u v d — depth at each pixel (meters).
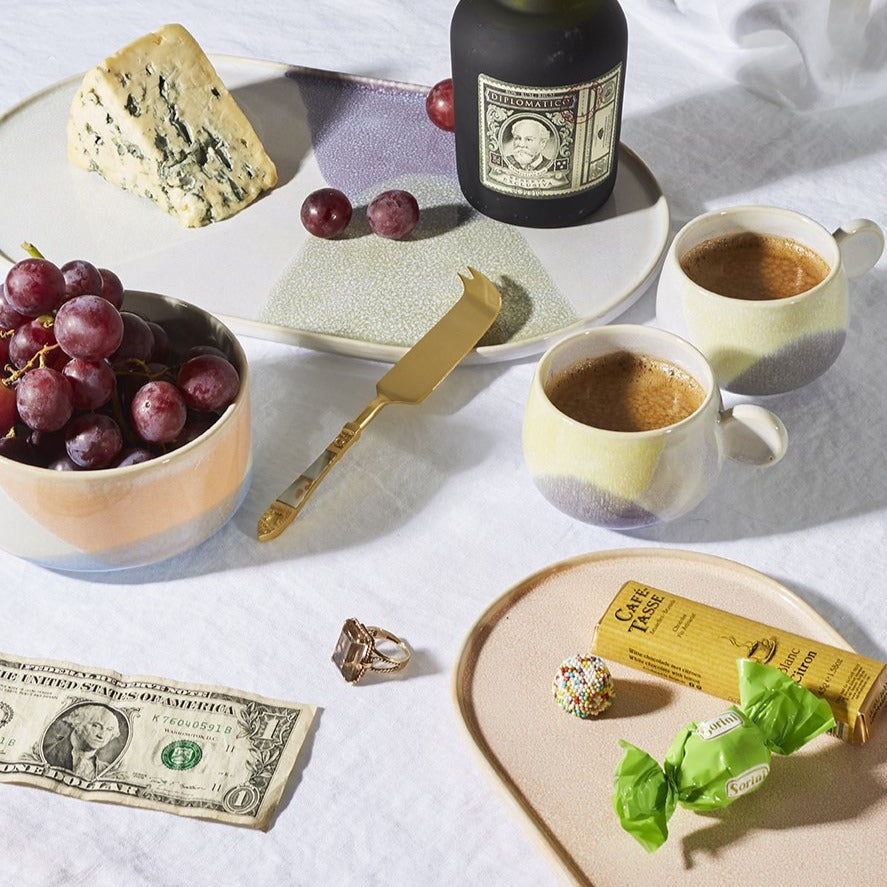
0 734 0.75
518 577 0.84
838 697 0.71
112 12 1.43
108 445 0.77
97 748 0.74
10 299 0.78
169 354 0.87
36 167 1.20
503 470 0.92
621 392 0.86
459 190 1.17
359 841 0.71
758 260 0.95
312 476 0.89
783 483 0.90
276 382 0.99
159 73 1.13
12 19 1.42
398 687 0.78
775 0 1.22
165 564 0.86
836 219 1.13
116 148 1.14
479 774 0.74
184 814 0.71
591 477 0.81
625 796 0.67
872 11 1.22
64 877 0.69
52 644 0.81
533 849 0.70
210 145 1.15
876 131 1.23
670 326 0.93
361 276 1.07
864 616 0.81
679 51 1.34
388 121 1.26
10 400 0.78
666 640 0.75
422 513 0.89
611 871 0.68
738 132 1.24
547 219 1.11
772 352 0.89
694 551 0.84
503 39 1.01
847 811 0.70
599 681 0.74
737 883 0.67
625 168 1.18
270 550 0.86
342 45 1.38
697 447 0.80
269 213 1.15
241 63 1.33
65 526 0.79
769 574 0.84
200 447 0.79
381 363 1.01
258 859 0.70
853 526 0.87
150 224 1.14
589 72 1.02
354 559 0.86
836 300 0.89
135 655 0.80
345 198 1.10
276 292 1.06
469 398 0.97
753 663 0.71
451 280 1.07
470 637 0.79
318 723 0.76
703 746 0.67
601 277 1.06
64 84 1.30
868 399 0.96
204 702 0.77
